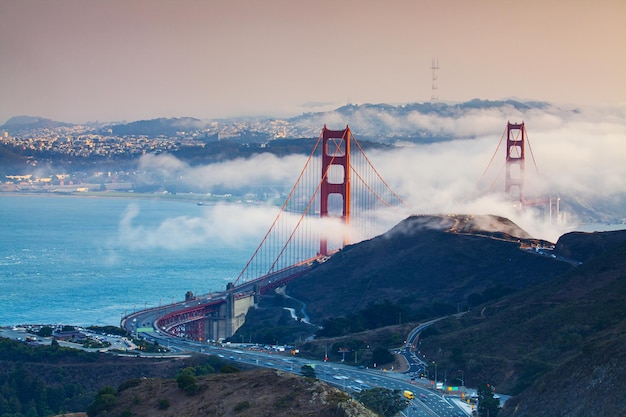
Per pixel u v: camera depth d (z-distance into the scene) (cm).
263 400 14225
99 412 15262
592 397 16525
